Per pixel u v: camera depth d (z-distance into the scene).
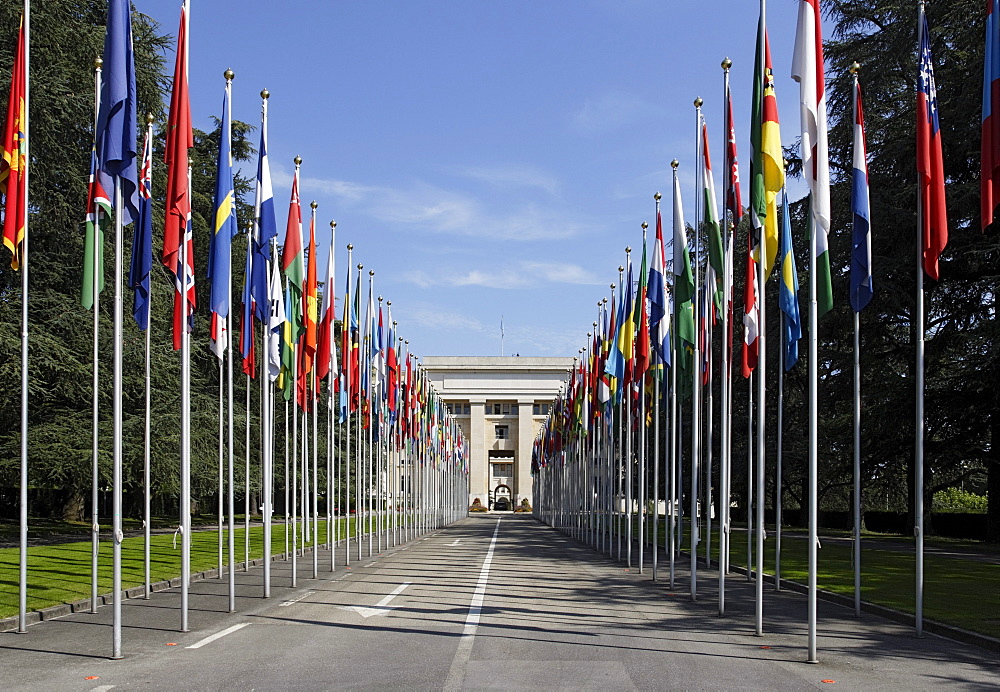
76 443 34.50
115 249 13.34
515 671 10.88
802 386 45.25
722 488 17.44
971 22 33.16
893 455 39.41
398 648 12.58
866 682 10.40
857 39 38.59
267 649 12.46
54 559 25.88
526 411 117.50
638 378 27.69
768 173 15.16
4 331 31.67
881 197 35.25
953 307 37.78
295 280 20.98
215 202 16.88
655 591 20.94
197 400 45.50
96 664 11.34
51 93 32.28
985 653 12.73
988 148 14.34
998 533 38.00
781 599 19.55
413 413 44.84
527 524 69.62
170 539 37.22
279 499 66.69
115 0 13.87
